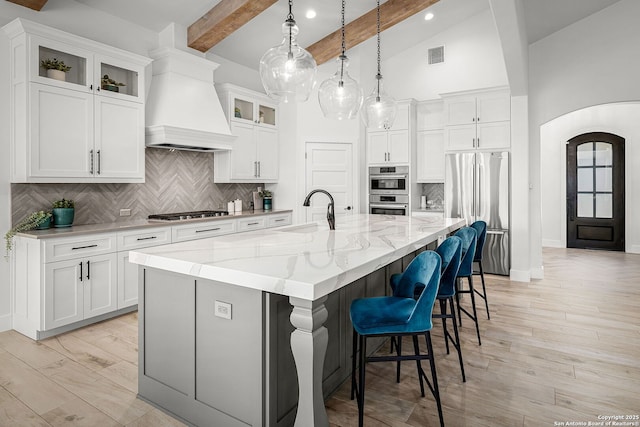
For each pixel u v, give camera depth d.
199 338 1.98
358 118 6.16
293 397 1.95
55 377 2.54
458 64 5.91
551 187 7.96
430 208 6.25
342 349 2.42
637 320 3.60
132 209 4.36
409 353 2.89
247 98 5.34
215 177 5.27
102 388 2.40
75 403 2.24
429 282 1.85
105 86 3.71
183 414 2.07
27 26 3.09
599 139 7.44
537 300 4.26
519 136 5.14
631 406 2.18
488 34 5.68
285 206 6.10
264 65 2.43
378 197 6.21
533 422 2.04
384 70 6.49
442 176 5.96
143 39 4.36
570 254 7.11
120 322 3.56
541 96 5.25
